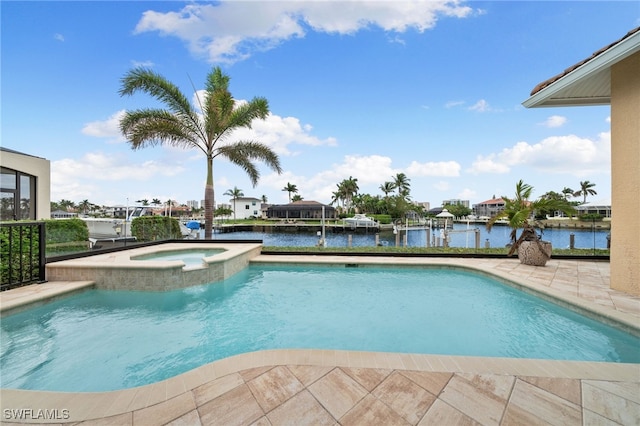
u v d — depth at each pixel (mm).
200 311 4125
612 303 3621
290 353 2326
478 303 4430
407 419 1580
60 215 34188
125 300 4469
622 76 3996
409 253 7293
